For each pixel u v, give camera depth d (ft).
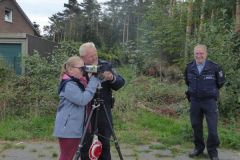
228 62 34.01
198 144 24.56
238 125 31.71
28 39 65.62
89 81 17.10
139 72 57.41
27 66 36.65
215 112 23.41
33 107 33.14
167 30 63.67
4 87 34.32
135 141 27.76
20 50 65.72
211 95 23.24
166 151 25.85
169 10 73.77
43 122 31.32
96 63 17.87
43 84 35.12
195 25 64.44
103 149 18.61
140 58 60.08
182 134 28.68
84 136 16.90
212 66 23.24
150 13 73.36
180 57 60.80
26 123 30.99
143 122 31.76
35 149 26.00
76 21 224.33
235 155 25.32
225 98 33.06
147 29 71.31
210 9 64.85
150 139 28.43
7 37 65.92
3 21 117.08
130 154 25.03
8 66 37.88
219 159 24.32
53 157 24.36
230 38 35.68
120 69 55.62
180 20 65.21
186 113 33.63
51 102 33.55
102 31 220.43
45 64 36.50
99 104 17.63
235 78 33.65
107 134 18.52
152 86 40.81
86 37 211.61
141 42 65.92
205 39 36.50
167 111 35.14
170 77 53.06
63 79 17.06
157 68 56.39
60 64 36.19
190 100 24.16
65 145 16.90
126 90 37.27
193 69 23.56
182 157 24.56
